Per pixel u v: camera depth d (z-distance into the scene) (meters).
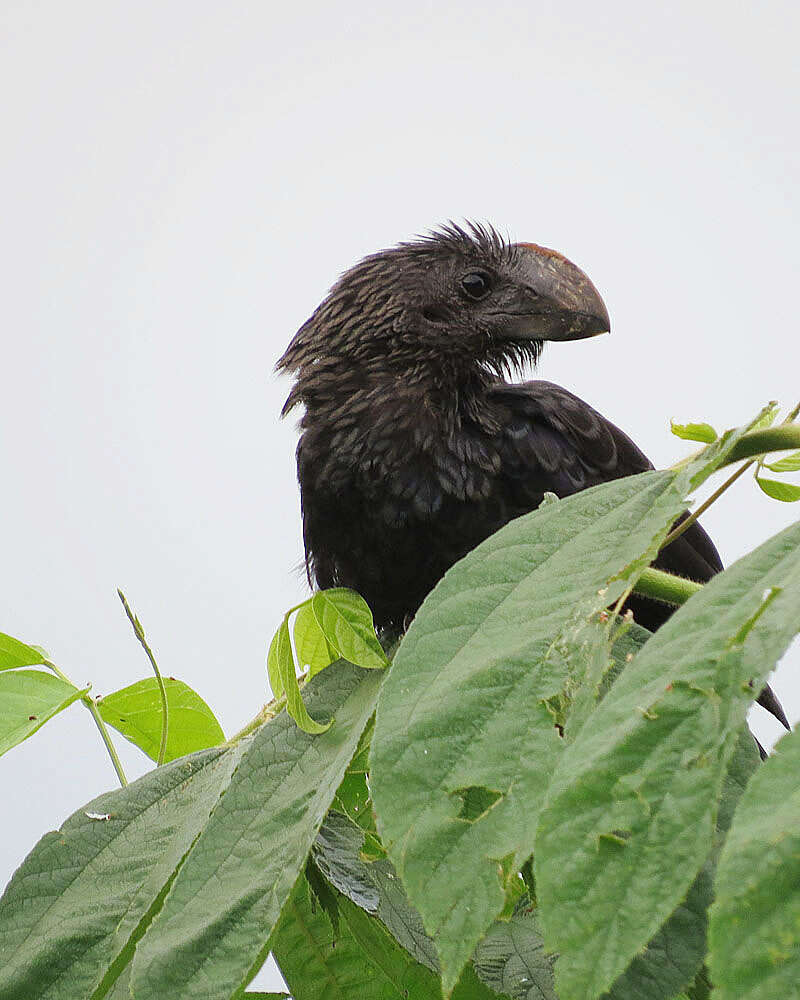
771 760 2.07
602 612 3.07
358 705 4.60
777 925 1.88
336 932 4.86
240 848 3.89
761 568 2.77
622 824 2.39
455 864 2.79
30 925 4.22
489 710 2.98
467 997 4.69
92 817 4.49
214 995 3.51
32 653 5.55
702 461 3.43
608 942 2.30
